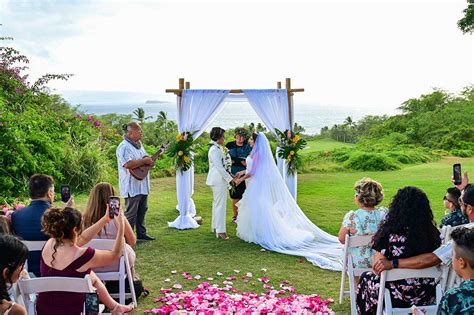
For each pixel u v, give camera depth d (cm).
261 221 721
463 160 1962
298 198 1098
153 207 988
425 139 2661
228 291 534
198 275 585
